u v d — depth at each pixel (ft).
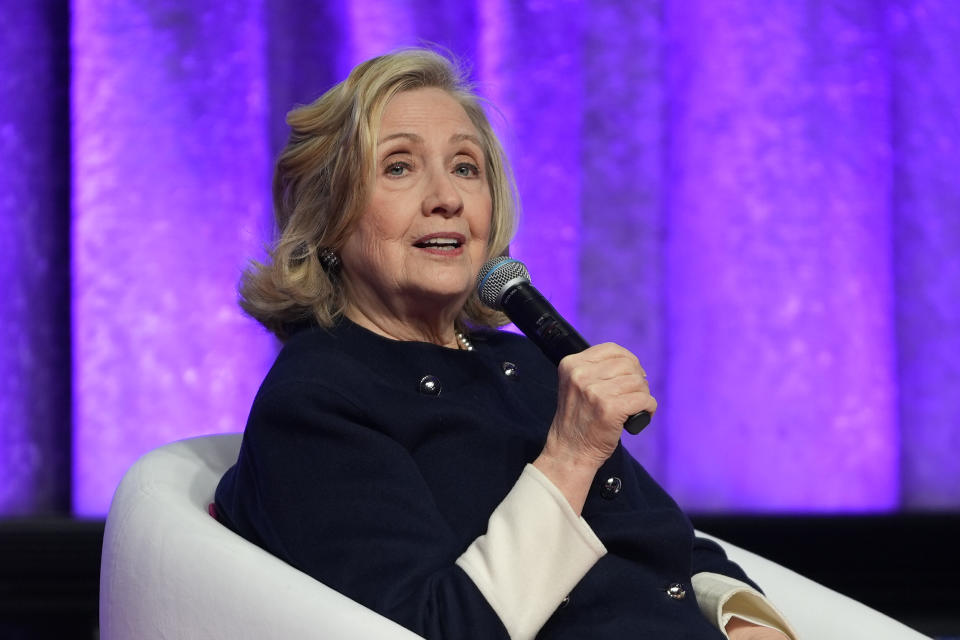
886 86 44.09
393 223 19.31
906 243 44.39
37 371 41.32
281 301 19.72
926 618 43.50
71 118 41.32
